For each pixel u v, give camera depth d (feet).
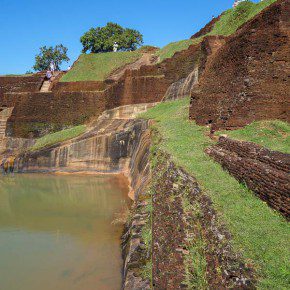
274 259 20.53
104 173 102.42
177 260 25.04
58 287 37.60
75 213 63.82
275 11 55.93
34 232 54.95
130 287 28.94
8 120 136.87
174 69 109.91
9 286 38.22
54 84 143.43
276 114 52.65
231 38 67.00
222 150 45.85
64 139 111.75
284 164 29.30
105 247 47.52
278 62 54.08
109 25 203.21
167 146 56.29
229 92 60.23
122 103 117.70
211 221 27.02
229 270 20.26
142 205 46.85
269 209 28.14
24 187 87.76
